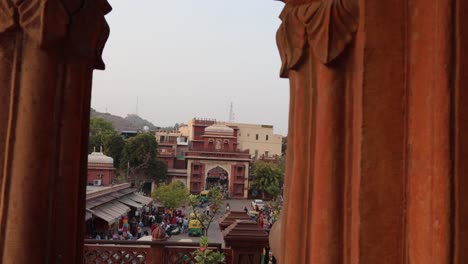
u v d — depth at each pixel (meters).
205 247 5.13
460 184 1.12
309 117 1.44
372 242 1.28
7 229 1.28
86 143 1.50
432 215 1.17
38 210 1.30
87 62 1.43
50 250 1.33
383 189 1.30
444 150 1.14
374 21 1.32
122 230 21.00
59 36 1.32
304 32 1.42
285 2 1.58
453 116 1.14
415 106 1.28
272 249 1.86
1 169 1.30
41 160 1.31
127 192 27.03
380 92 1.31
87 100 1.50
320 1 1.40
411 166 1.29
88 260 5.34
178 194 28.84
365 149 1.30
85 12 1.39
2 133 1.31
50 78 1.33
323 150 1.37
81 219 1.48
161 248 5.43
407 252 1.28
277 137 55.69
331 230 1.34
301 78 1.45
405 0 1.32
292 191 1.46
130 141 39.66
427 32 1.23
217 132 47.34
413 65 1.29
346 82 1.38
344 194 1.36
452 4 1.15
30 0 1.28
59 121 1.36
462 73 1.14
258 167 42.06
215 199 23.44
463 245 1.12
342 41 1.36
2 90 1.31
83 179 1.49
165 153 46.97
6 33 1.30
